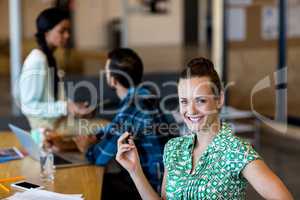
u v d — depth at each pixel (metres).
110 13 15.77
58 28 3.64
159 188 2.75
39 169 2.83
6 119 4.48
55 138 3.26
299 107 6.53
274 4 6.95
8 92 9.32
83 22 15.59
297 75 6.73
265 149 5.97
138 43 15.91
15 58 6.53
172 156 2.14
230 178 1.97
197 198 2.01
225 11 6.83
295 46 6.93
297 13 6.96
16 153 3.15
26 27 13.50
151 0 14.80
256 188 1.92
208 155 2.03
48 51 3.68
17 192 2.43
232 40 6.93
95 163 2.91
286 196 1.85
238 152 1.95
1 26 14.59
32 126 3.61
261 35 7.02
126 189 3.00
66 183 2.59
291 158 5.67
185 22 16.20
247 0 6.98
